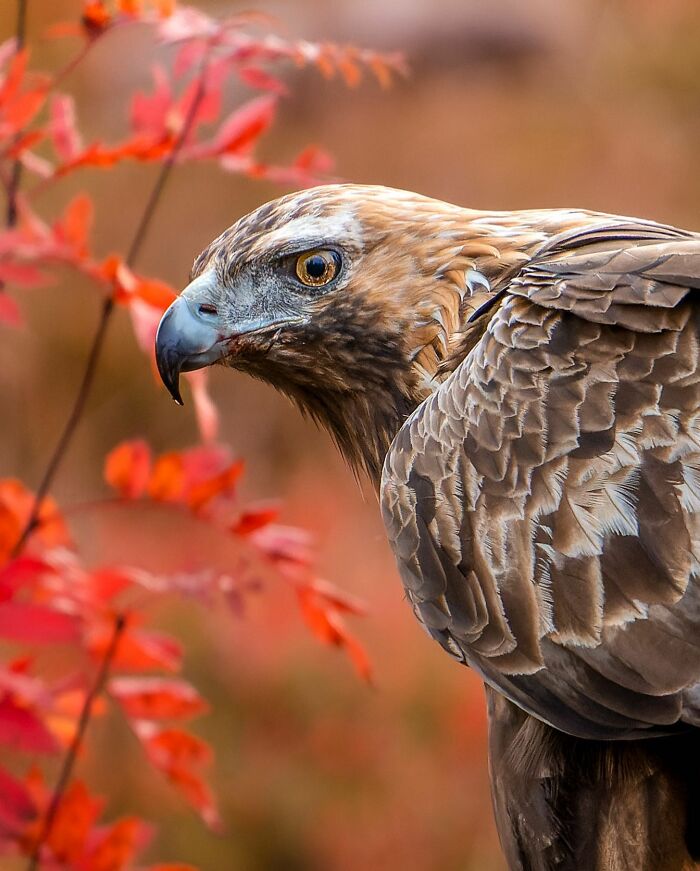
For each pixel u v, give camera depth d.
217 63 8.05
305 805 16.14
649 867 6.95
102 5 8.06
